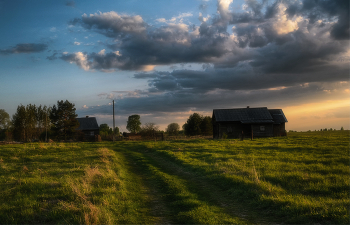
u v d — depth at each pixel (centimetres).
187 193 910
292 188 912
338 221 583
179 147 2702
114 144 3856
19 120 5428
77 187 881
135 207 771
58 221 618
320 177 1016
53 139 4988
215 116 4847
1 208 712
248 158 1675
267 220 657
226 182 1047
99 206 705
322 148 2164
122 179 1163
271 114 5084
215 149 2358
